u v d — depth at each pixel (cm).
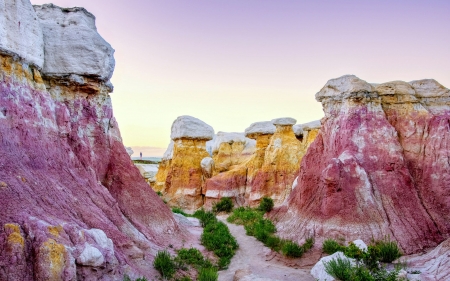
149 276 1383
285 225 2369
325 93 2580
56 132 1543
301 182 2491
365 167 2220
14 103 1352
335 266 1440
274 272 1717
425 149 2294
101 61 1831
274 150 3475
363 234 1969
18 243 996
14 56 1398
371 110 2367
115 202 1697
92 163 1766
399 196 2117
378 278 1382
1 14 1337
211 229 2297
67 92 1808
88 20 1931
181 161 3962
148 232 1822
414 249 1873
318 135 2616
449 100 2422
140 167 5319
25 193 1189
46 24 1784
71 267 1034
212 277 1447
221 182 3700
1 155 1211
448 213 2081
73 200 1384
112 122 2061
